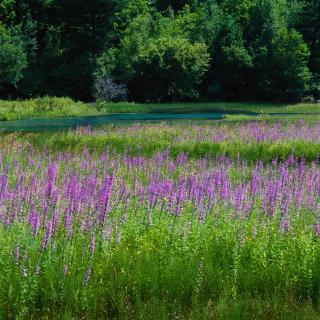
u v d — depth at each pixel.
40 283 7.34
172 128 31.27
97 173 13.84
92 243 7.73
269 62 96.75
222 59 99.50
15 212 8.56
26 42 89.44
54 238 8.01
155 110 70.50
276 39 97.94
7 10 95.19
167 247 8.50
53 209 8.55
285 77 96.19
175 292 7.54
